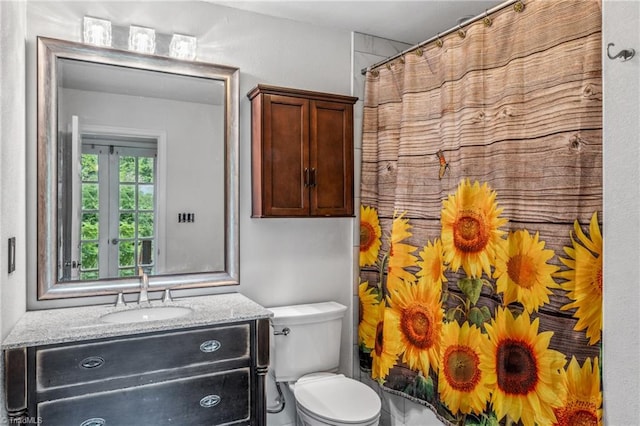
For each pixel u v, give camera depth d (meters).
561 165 1.52
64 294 1.91
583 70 1.47
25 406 1.42
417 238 2.20
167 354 1.63
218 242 2.24
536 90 1.62
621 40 1.23
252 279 2.32
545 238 1.58
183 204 2.17
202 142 2.20
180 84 2.16
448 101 1.98
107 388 1.54
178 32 2.15
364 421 1.83
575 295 1.47
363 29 2.56
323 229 2.53
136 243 2.08
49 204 1.89
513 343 1.68
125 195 2.06
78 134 1.96
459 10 2.31
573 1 1.50
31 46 1.86
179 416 1.65
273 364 2.20
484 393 1.78
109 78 2.02
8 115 1.50
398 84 2.37
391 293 2.29
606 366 1.28
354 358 2.63
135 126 2.07
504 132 1.72
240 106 2.28
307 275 2.48
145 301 1.97
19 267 1.69
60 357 1.47
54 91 1.90
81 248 1.97
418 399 2.16
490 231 1.78
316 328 2.27
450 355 1.92
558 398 1.50
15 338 1.45
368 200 2.54
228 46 2.26
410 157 2.24
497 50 1.78
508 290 1.69
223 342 1.73
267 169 2.14
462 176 1.88
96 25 1.96
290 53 2.42
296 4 2.25
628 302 1.21
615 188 1.25
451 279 1.94
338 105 2.32
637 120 1.19
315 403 1.97
